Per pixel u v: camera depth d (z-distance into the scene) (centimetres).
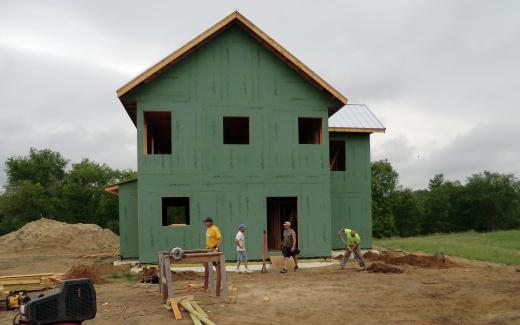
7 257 2261
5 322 803
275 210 1973
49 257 2242
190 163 1605
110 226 5272
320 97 1719
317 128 1791
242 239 1439
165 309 871
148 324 766
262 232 1633
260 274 1387
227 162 1630
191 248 1580
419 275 1320
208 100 1630
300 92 1703
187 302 879
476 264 1639
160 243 1566
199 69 1631
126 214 1789
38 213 5059
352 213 2023
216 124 1630
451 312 862
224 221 1612
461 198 7188
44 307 507
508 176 7244
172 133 1600
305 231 1678
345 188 2025
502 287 1096
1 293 1048
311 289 1091
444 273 1360
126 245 1778
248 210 1633
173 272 1367
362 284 1164
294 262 1488
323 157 1709
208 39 1630
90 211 5369
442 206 7181
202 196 1605
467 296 1004
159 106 1595
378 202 6175
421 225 7206
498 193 7094
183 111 1612
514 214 7100
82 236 2848
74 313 521
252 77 1667
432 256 1702
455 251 2084
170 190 1586
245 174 1641
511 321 773
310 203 1688
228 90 1648
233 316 820
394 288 1105
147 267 1484
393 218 6306
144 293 1061
